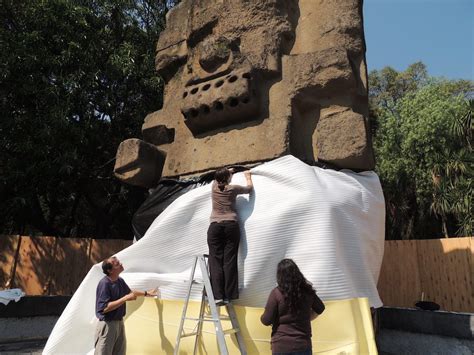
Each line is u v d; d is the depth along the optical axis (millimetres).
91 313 4848
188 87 6539
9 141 9234
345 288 4066
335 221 4383
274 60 5949
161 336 4461
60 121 9266
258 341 3982
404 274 8094
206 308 4293
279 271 3211
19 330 6762
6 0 9484
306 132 5648
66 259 9172
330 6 6109
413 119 17891
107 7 11211
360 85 5637
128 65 10742
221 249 4223
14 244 9133
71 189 11664
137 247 5059
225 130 6074
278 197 4590
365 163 5215
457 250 7547
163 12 13172
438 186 14836
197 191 5145
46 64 9711
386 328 5965
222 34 6500
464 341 5078
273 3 6211
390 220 17125
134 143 6469
